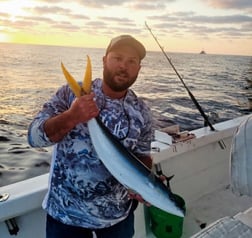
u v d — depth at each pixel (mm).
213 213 2637
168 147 2455
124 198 1519
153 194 1243
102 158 1229
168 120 8578
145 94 15547
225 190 2982
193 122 8617
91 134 1218
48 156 6770
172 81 23531
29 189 1788
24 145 7590
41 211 1861
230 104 12867
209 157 2889
